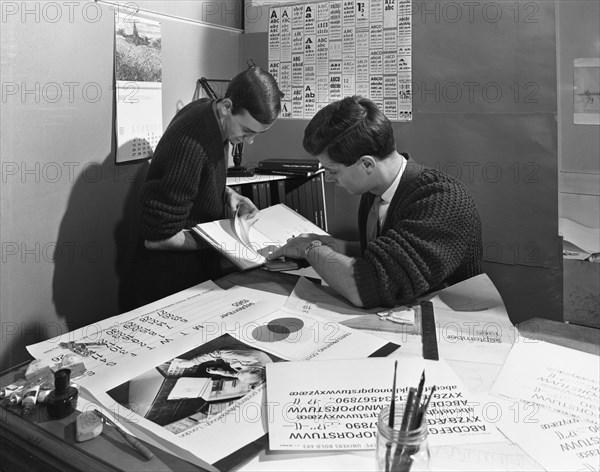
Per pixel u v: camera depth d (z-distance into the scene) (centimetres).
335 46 202
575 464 61
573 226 165
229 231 141
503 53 168
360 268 109
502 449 63
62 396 70
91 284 161
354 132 118
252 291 117
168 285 148
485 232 180
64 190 148
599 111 155
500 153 174
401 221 115
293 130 218
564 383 78
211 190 146
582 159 160
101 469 60
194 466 60
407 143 191
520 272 176
